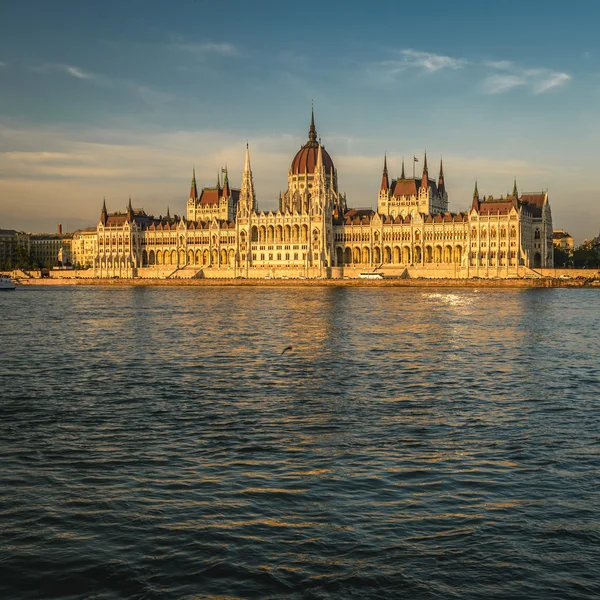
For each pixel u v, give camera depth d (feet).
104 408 165.58
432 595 76.84
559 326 372.79
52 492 106.73
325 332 341.62
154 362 239.91
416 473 114.62
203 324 392.27
